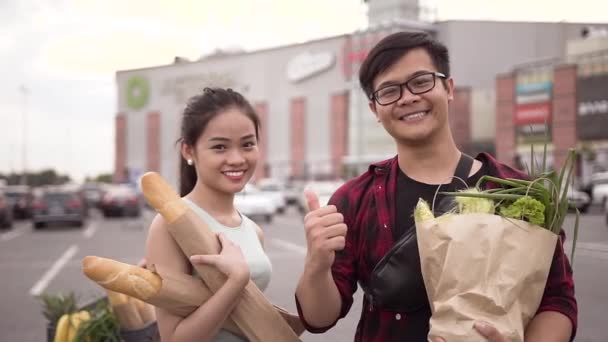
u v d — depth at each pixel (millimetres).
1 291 7621
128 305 2590
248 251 2010
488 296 1415
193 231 1720
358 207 1874
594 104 20766
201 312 1678
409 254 1607
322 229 1638
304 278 1690
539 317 1604
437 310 1447
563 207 1547
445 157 1837
